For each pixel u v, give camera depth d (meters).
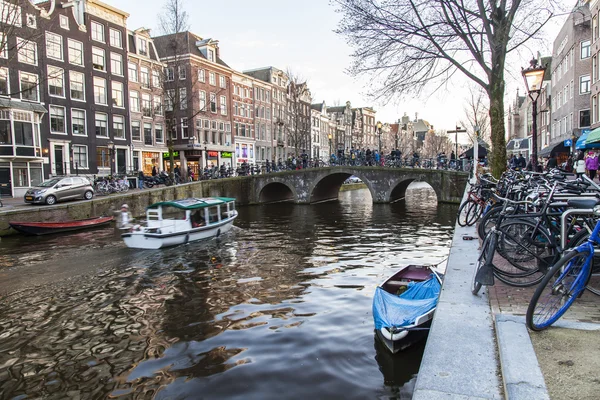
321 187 38.41
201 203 18.23
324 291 10.34
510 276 4.91
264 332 7.81
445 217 24.58
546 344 3.19
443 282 5.07
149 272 12.49
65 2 28.19
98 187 24.84
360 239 17.83
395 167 32.69
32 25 24.80
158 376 6.36
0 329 8.32
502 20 12.55
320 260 13.91
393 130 84.06
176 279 11.75
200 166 40.53
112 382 6.24
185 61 39.38
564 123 33.38
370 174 33.53
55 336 7.96
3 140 23.81
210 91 42.59
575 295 3.57
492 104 13.15
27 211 18.31
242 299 9.90
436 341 3.47
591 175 16.30
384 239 17.72
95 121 30.28
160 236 15.83
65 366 6.77
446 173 30.64
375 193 33.53
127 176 28.75
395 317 6.36
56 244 16.50
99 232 19.30
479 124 43.91
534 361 2.92
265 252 15.36
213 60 43.72
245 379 6.12
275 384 5.95
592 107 26.77
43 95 26.39
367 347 6.94
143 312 9.18
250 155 49.69
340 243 16.98
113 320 8.73
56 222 18.75
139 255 14.73
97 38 30.66
